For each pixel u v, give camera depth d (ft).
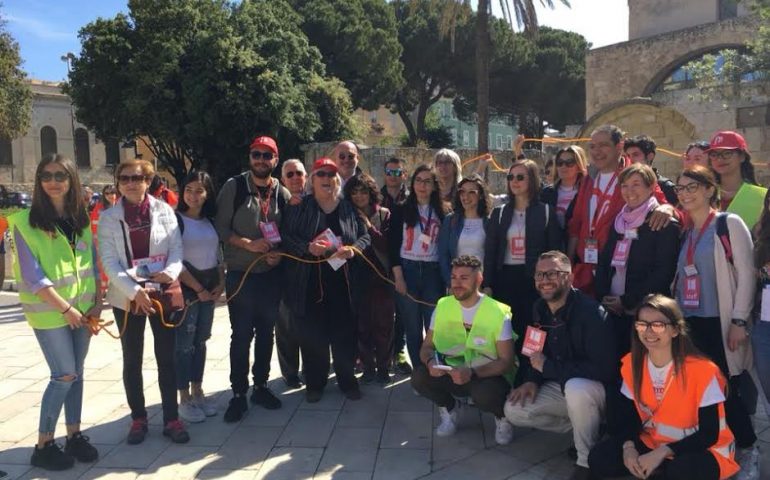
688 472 10.89
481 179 17.02
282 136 67.92
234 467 13.60
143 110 64.75
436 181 18.31
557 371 12.92
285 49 69.82
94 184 137.28
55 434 15.62
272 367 21.29
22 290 13.21
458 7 55.36
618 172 15.14
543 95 123.85
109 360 22.12
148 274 14.10
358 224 17.66
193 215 16.19
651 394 11.62
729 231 12.39
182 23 65.46
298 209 17.06
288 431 15.57
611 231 14.17
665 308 11.13
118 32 66.69
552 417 13.57
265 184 16.92
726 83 55.98
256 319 16.94
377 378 19.43
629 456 11.45
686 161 17.33
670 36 91.25
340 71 89.04
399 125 175.01
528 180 15.55
